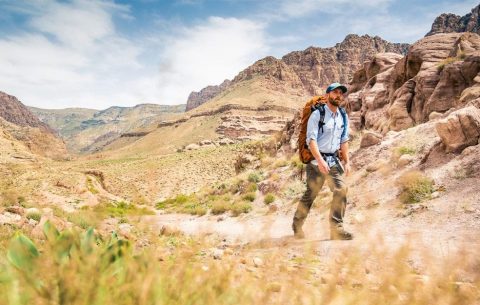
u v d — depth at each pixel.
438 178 8.98
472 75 19.97
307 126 5.95
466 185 8.09
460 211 6.69
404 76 27.20
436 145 10.81
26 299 1.13
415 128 14.78
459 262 1.27
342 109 6.24
